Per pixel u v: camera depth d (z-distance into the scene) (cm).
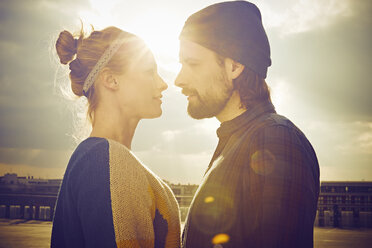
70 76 142
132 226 114
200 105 166
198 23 163
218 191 139
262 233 119
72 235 119
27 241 2970
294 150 125
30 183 7800
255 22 159
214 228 136
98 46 138
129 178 119
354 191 6288
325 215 6216
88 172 117
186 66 168
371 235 4228
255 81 157
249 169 133
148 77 143
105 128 136
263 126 138
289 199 118
